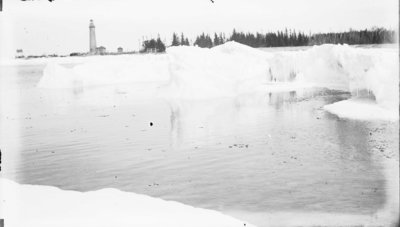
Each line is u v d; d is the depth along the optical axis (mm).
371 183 12117
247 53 39312
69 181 13188
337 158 15031
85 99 33625
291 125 21359
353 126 20172
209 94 33938
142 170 14375
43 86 40906
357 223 9359
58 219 9188
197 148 17359
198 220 9391
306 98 30938
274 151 16406
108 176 13711
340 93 32531
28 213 9648
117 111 27625
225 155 16094
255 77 37219
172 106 29578
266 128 20984
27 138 19797
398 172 13008
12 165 15117
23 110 28422
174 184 12664
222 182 12703
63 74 42156
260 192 11727
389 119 20906
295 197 11141
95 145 18250
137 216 9359
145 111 27578
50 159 15961
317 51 38844
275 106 28109
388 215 9703
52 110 28297
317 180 12656
